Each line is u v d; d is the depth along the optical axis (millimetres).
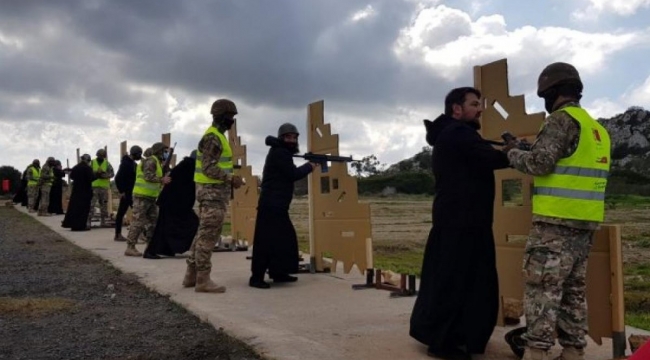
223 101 7039
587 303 4297
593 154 3783
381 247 13742
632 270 9875
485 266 4312
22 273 8844
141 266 9359
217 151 6926
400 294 6785
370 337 5020
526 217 4664
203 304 6371
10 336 5297
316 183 8555
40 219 20438
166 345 4949
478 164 4277
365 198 41688
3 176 45812
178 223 10352
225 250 11312
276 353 4570
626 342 4457
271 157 7504
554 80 3889
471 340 4242
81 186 16141
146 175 10680
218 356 4617
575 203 3746
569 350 4043
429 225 19953
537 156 3748
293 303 6438
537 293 3848
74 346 4969
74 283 7949
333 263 8281
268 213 7434
